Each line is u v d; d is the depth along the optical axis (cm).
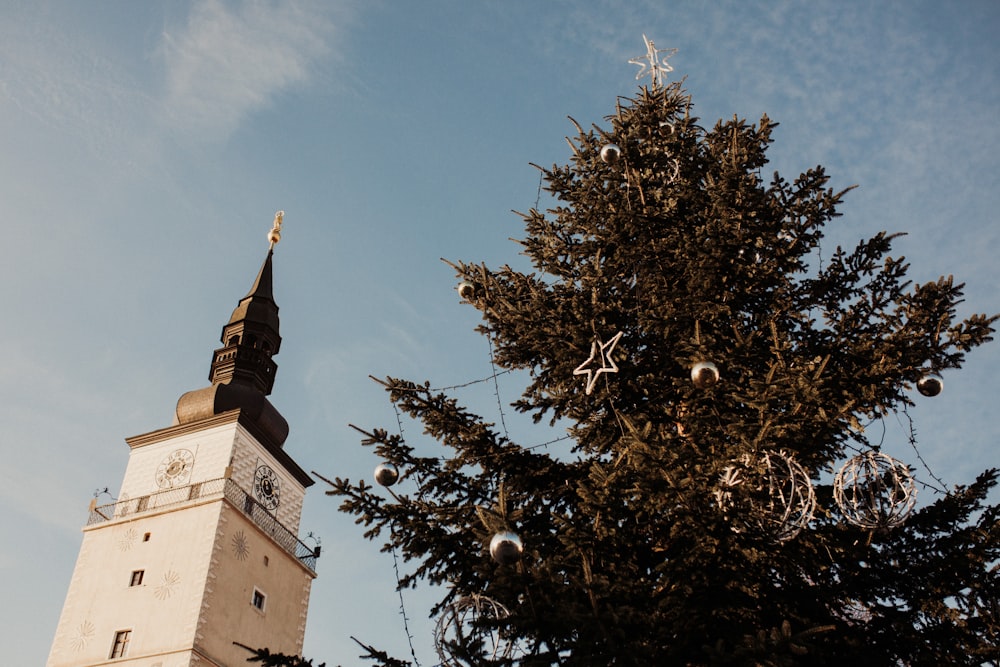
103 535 4228
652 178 1486
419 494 1238
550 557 1071
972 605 1088
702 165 1482
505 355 1370
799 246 1311
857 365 1171
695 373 1012
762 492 1014
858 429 1103
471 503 1238
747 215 1276
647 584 1034
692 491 981
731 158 1318
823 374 1145
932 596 1091
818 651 1021
